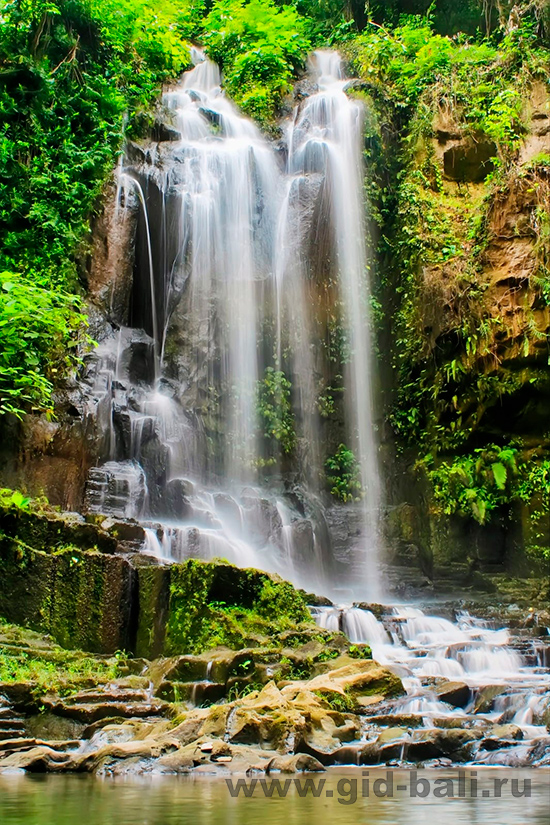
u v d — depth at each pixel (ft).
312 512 44.91
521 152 50.24
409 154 53.16
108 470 37.73
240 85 58.34
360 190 52.31
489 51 56.08
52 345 37.19
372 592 42.29
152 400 43.16
